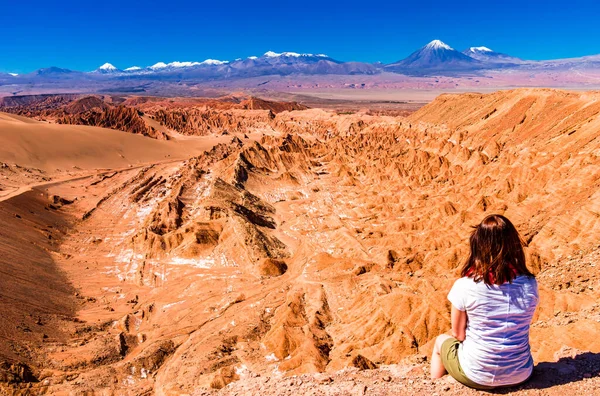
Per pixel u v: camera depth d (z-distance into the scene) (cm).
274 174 13225
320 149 17138
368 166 13312
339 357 4228
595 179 6625
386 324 4522
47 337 4841
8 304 5016
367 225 8775
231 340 4797
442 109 18075
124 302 6091
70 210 9969
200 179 11988
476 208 7962
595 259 4309
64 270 6881
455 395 973
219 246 7469
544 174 7762
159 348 4800
